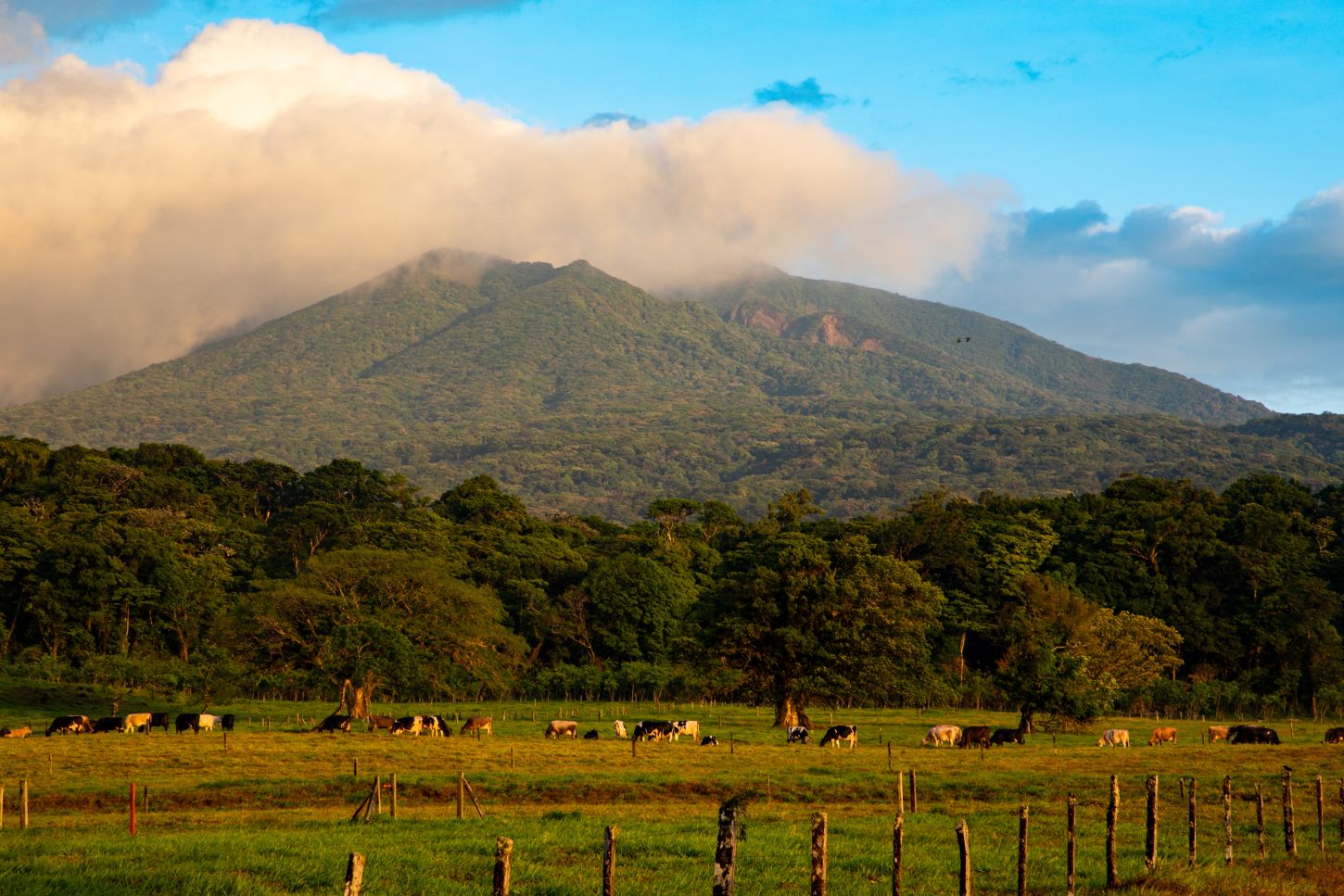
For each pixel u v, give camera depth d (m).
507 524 167.50
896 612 81.94
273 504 191.88
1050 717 81.06
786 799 41.28
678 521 182.50
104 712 88.00
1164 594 121.06
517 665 101.44
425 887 21.34
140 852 24.05
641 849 26.55
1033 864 25.94
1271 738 70.94
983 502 174.12
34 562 110.75
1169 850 28.42
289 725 78.38
